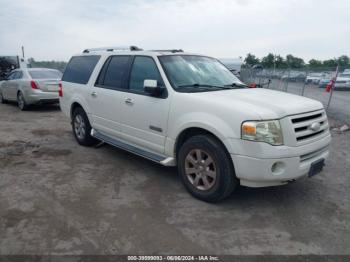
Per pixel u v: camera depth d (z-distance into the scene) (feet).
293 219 11.28
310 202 12.66
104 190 13.52
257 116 10.62
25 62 72.74
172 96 13.25
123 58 16.75
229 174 11.39
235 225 10.80
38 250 9.23
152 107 14.02
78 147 20.21
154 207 12.00
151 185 14.12
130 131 15.65
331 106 36.29
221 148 11.43
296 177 11.22
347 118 30.89
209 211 11.74
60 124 28.07
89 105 18.61
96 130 18.84
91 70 18.97
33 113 34.55
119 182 14.43
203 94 12.76
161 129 13.74
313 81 46.26
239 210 11.86
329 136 12.98
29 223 10.70
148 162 17.34
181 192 13.39
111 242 9.67
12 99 39.09
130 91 15.53
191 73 14.75
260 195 13.19
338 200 12.89
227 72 16.81
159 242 9.72
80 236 9.97
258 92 13.84
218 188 11.68
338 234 10.36
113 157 18.16
